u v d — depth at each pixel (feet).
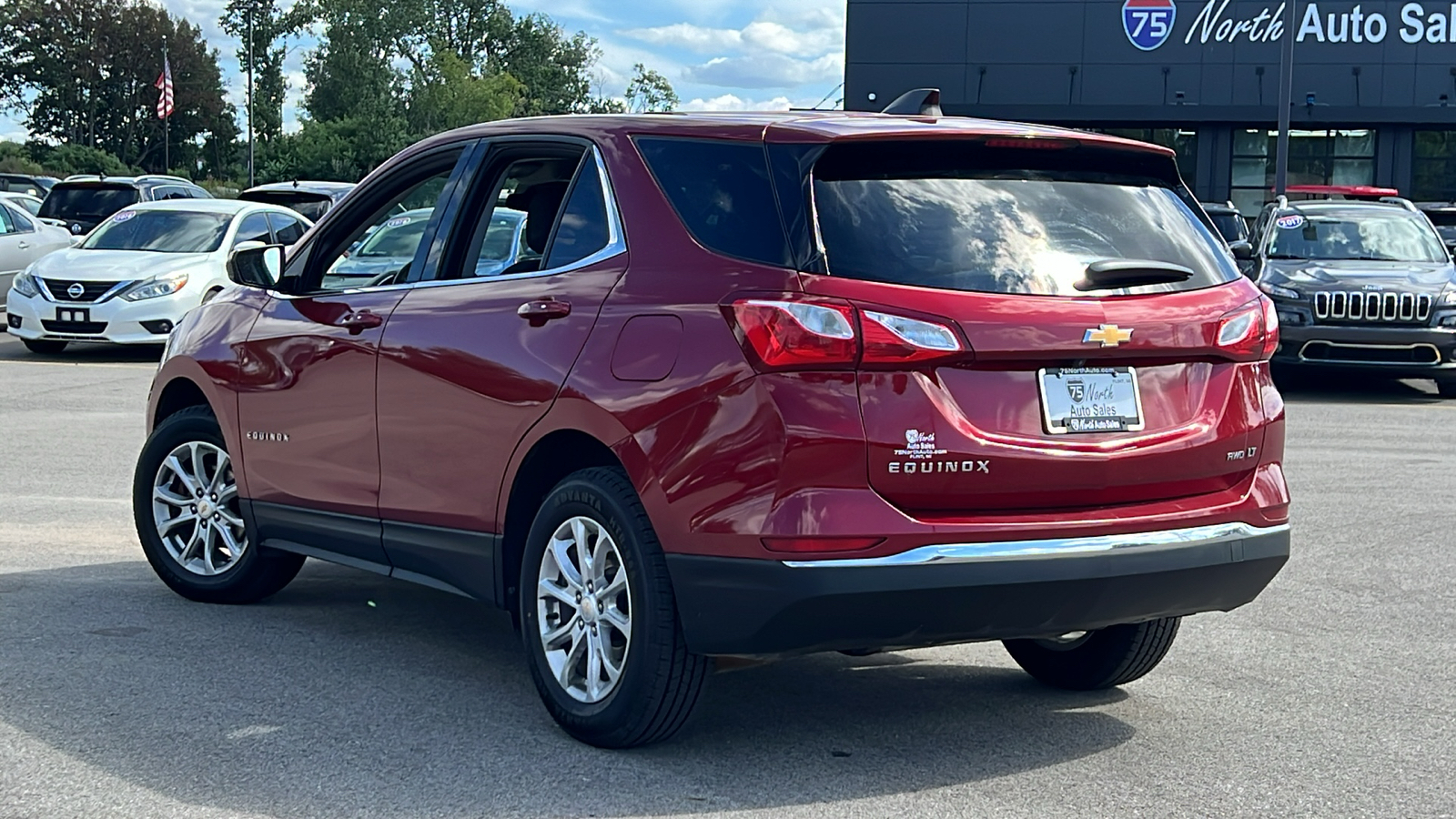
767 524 12.51
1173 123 137.49
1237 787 13.53
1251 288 14.97
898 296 12.79
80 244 55.67
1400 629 19.57
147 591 20.45
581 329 14.25
